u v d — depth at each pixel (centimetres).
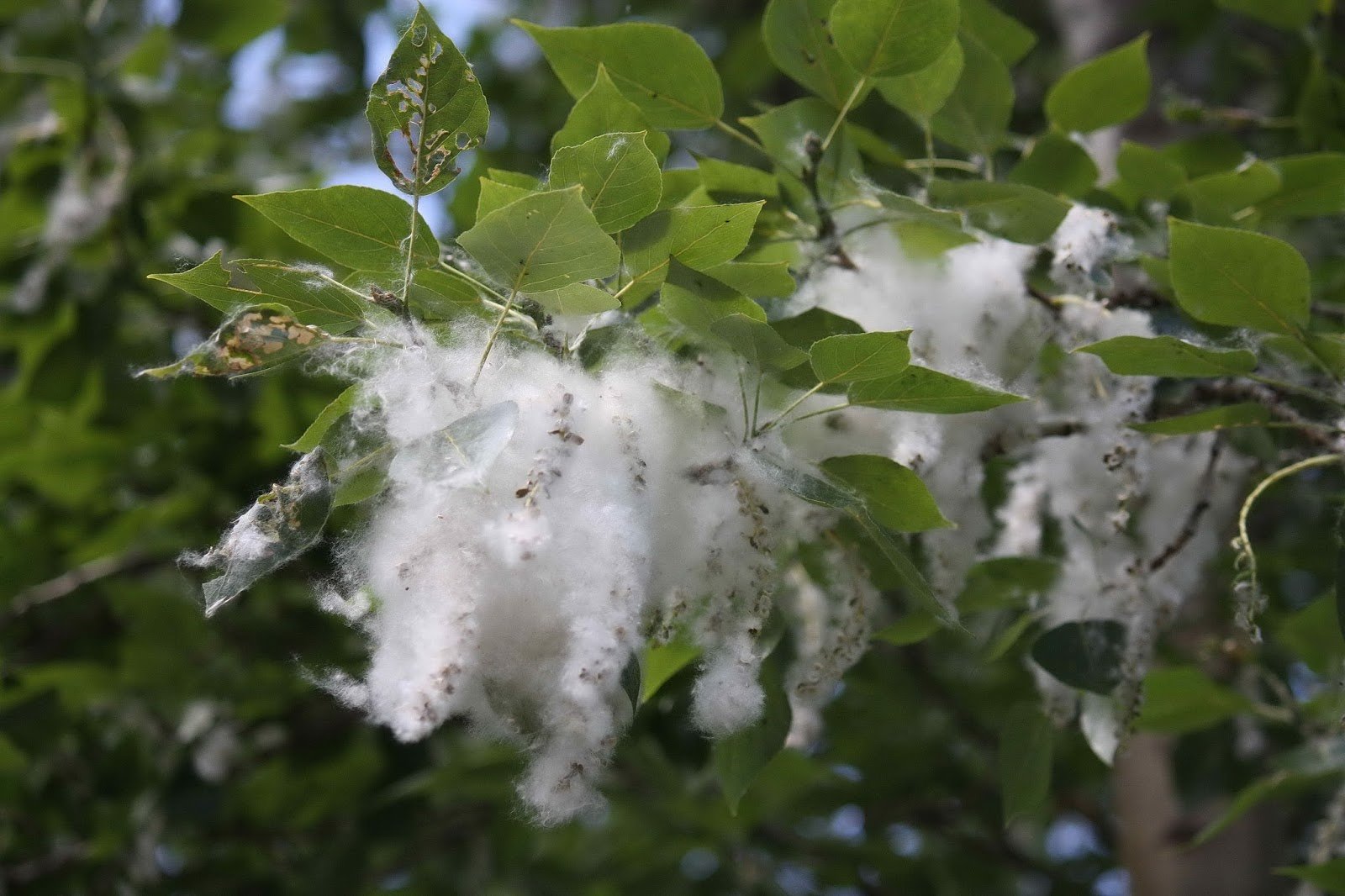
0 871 193
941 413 139
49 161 201
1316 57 166
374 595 137
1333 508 165
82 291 201
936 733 229
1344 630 141
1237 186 156
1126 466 148
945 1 144
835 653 144
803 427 144
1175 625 184
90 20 200
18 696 192
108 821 197
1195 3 196
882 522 142
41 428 211
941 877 229
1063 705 154
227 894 208
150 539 212
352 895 196
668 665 148
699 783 175
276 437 209
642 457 137
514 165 271
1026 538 155
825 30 146
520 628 134
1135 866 191
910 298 148
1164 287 153
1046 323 150
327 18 250
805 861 225
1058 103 158
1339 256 175
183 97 216
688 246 138
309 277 136
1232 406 145
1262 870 183
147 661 203
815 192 146
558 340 138
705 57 146
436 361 136
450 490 133
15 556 207
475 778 198
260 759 207
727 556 139
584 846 255
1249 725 192
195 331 212
